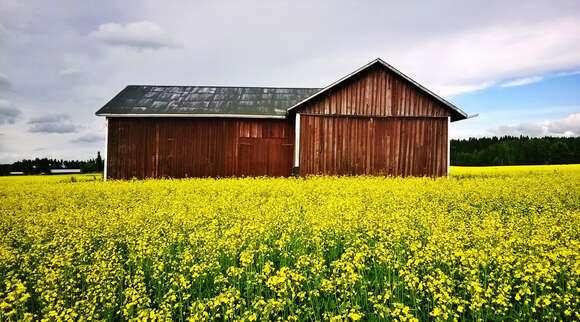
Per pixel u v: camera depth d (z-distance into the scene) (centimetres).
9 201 1467
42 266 669
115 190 1661
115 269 683
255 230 824
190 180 2034
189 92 2662
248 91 2714
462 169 4081
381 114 2208
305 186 1689
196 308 519
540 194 1430
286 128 2366
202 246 789
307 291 628
